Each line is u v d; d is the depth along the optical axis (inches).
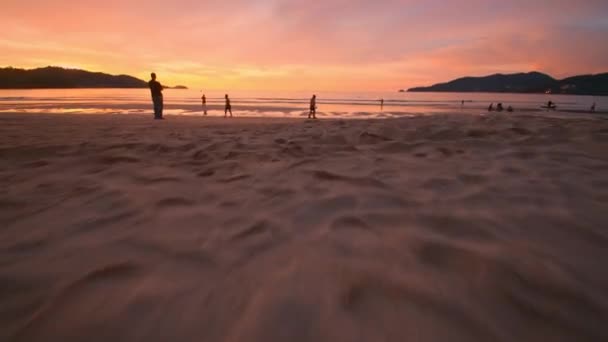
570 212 66.9
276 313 38.6
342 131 181.8
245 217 68.1
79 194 81.9
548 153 116.8
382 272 46.6
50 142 143.3
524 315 38.6
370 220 65.2
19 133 175.3
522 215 66.2
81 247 55.8
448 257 50.9
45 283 45.4
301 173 100.3
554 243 54.9
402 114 849.5
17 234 60.6
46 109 832.3
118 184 90.0
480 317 38.1
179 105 1302.9
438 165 106.6
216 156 124.7
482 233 58.7
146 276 47.1
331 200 76.8
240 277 46.3
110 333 36.6
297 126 217.9
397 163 110.8
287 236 59.0
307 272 46.9
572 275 45.6
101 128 207.8
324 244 55.6
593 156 110.7
